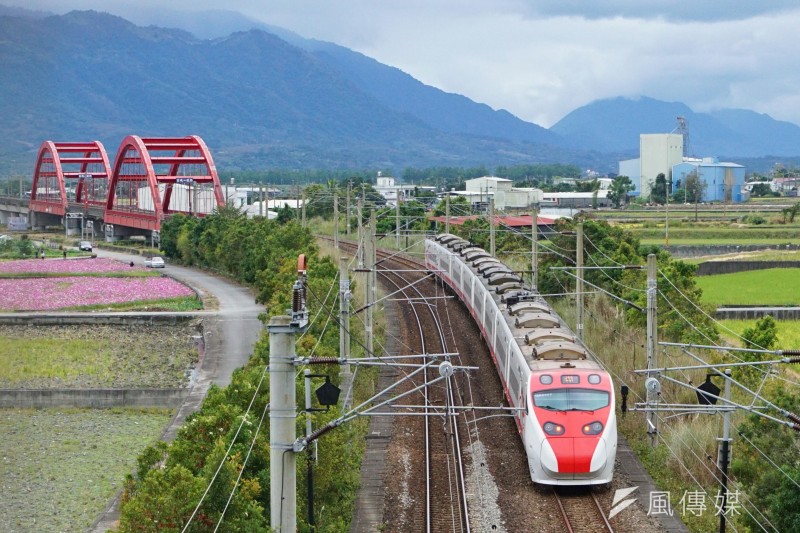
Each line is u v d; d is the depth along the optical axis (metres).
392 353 53.41
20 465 43.91
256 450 27.22
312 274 60.75
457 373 48.66
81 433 49.69
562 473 31.22
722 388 41.94
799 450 29.41
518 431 38.69
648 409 29.28
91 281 103.69
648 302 36.41
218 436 27.83
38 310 84.75
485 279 54.72
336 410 32.66
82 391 55.06
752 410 26.92
